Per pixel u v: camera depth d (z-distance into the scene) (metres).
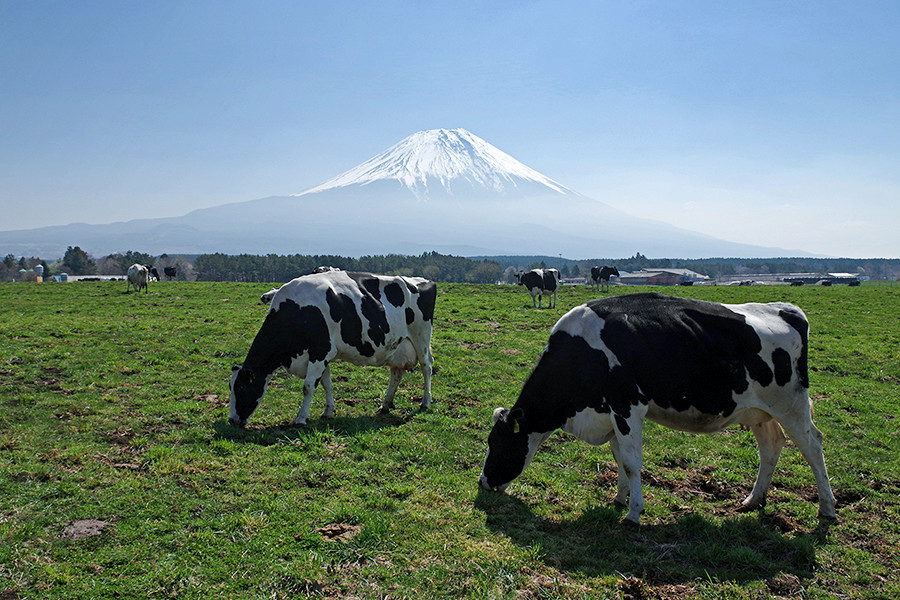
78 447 8.12
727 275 197.88
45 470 7.24
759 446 7.20
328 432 9.22
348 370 13.67
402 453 8.53
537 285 30.78
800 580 5.57
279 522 6.23
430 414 10.64
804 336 6.79
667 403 6.58
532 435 7.31
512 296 37.59
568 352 6.93
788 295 41.56
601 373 6.67
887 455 9.00
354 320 10.16
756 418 6.84
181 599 4.99
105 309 24.25
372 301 10.46
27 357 13.35
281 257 143.38
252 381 9.55
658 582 5.48
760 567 5.77
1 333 16.61
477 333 20.23
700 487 7.89
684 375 6.48
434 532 6.20
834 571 5.76
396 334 10.70
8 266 138.62
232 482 7.21
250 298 30.11
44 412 9.70
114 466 7.62
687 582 5.50
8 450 7.99
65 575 5.15
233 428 9.38
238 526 6.13
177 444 8.56
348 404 11.22
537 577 5.46
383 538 6.00
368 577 5.36
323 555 5.66
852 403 11.80
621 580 5.41
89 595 4.95
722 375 6.52
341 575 5.37
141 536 5.88
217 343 16.28
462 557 5.70
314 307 9.87
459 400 11.72
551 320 24.45
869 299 38.09
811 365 15.80
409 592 5.16
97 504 6.48
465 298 34.69
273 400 11.18
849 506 7.26
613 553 5.93
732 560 5.86
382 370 13.85
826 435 9.92
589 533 6.39
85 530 5.95
